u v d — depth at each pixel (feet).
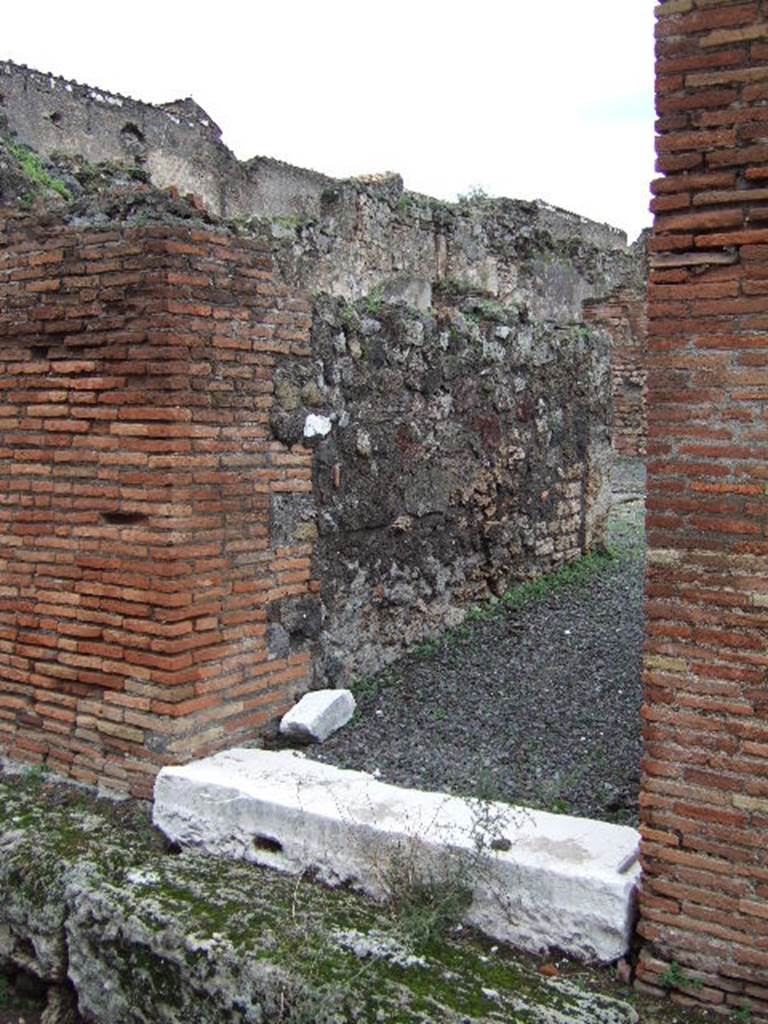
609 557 31.78
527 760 17.03
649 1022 11.30
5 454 17.51
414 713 19.35
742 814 11.32
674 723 11.62
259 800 14.57
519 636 23.94
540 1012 11.16
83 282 16.38
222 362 16.63
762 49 10.66
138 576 16.10
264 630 17.78
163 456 15.80
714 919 11.50
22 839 15.24
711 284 11.12
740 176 10.92
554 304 64.44
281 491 18.11
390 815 13.99
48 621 17.19
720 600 11.30
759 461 11.02
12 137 30.14
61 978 14.29
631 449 57.31
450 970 11.88
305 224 41.73
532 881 12.51
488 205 60.75
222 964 12.28
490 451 25.53
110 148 55.21
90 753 16.80
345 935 12.43
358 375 20.30
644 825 11.85
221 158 61.26
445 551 23.89
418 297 45.83
